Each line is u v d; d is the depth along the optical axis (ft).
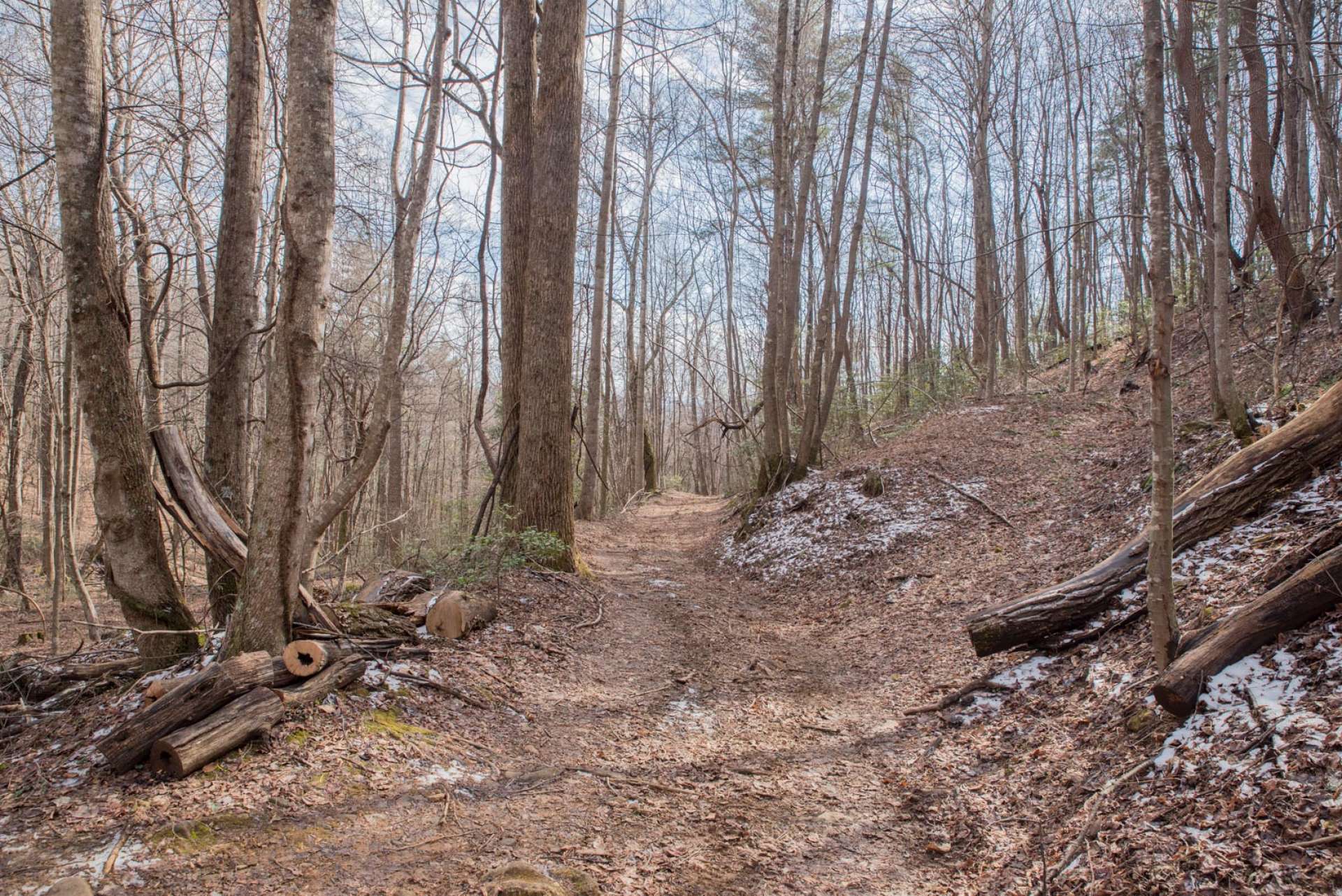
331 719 16.88
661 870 12.86
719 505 82.58
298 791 14.38
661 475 135.54
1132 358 61.00
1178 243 59.82
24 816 13.56
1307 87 33.78
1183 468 29.09
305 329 17.99
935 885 12.28
